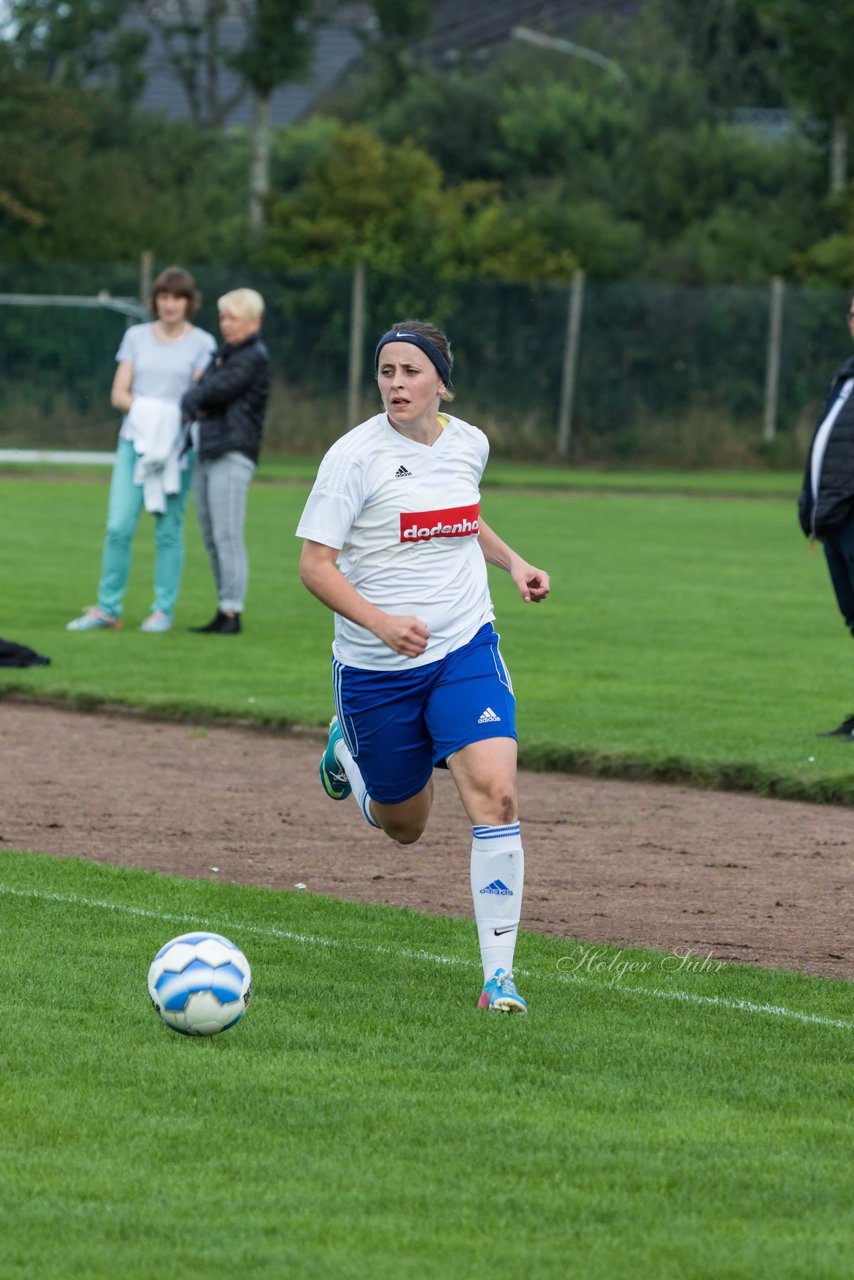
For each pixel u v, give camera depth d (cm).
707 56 19600
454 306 12169
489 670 1881
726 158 16088
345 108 19075
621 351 12206
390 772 1938
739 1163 1410
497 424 12194
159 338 4675
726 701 3862
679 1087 1595
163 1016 1703
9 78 13862
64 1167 1375
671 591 5994
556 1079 1606
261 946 2048
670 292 12194
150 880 2359
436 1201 1322
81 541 7056
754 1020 1809
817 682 4147
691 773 3162
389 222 13888
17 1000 1809
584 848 2648
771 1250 1246
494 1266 1212
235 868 2483
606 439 12181
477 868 1844
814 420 12206
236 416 4644
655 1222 1292
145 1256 1222
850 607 3575
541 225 14112
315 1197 1326
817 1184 1370
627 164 16212
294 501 9056
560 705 3784
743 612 5484
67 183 13638
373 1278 1191
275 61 14362
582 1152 1426
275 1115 1497
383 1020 1773
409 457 1856
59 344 11650
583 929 2200
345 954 2025
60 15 16488
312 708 3641
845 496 3438
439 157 17275
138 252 13550
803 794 3042
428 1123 1484
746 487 10731
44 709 3812
